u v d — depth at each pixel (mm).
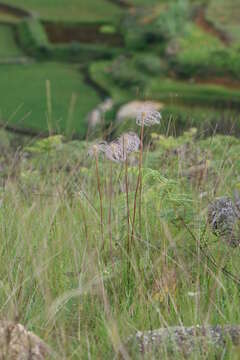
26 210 6465
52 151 8305
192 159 7480
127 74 59062
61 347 4203
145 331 4422
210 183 6617
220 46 61344
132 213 5879
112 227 5750
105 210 6156
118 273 5195
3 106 53594
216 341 4336
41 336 4441
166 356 4082
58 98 56625
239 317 4656
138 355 4191
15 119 38938
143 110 5570
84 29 79750
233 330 4406
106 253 5488
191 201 5836
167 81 58094
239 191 6320
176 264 5254
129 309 4750
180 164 6918
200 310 4641
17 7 83750
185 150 7727
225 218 5742
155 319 4664
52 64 69312
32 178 7773
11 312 4570
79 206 6293
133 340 4316
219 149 7699
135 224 5762
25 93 58812
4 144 9102
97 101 55781
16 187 7078
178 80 58531
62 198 6520
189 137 8039
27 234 5656
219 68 58375
